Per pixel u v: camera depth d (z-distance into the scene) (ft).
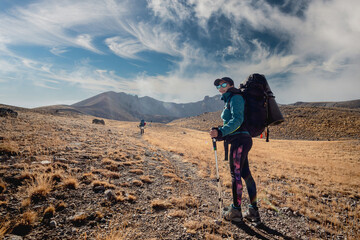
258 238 8.55
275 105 8.98
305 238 9.12
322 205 15.98
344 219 12.84
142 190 13.78
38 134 28.17
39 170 12.85
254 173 29.99
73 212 8.75
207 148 67.82
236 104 8.60
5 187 9.50
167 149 49.60
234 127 8.32
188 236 7.89
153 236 7.66
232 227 9.29
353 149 102.83
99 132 53.47
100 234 7.27
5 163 13.23
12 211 7.77
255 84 8.80
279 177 28.84
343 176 34.88
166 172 21.30
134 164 21.71
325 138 208.54
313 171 39.06
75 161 17.11
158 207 11.03
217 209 11.99
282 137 224.33
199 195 14.83
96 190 11.73
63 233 7.05
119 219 8.88
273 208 13.71
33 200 9.00
